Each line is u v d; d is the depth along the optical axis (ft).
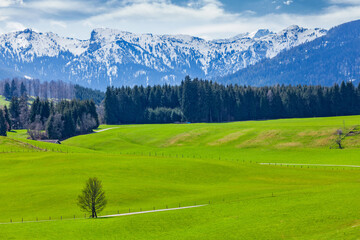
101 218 284.00
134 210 304.30
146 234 243.19
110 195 344.49
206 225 252.01
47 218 289.74
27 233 249.55
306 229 226.17
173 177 424.46
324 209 257.55
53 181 391.86
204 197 338.13
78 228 258.78
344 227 220.84
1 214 303.27
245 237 224.74
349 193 298.56
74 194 346.33
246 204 293.84
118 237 240.32
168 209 299.79
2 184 384.06
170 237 234.99
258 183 405.80
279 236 221.46
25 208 316.81
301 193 320.50
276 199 301.63
